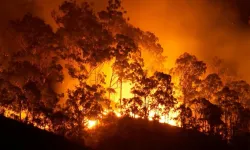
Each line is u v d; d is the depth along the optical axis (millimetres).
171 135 85812
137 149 80500
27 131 73438
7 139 68188
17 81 84625
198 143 85125
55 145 72250
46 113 79938
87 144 80812
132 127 85250
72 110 83312
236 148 88500
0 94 81000
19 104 80375
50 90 83938
